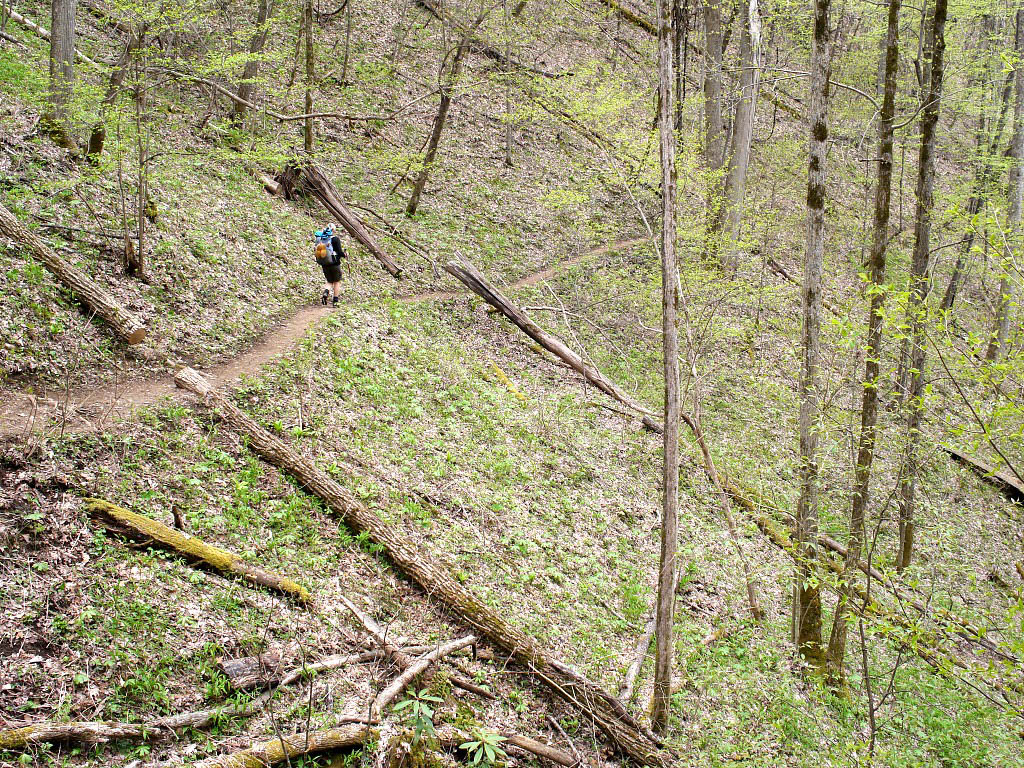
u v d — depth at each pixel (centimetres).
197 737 671
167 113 1998
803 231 2766
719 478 1473
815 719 1071
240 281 1537
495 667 912
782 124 3469
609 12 3638
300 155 2092
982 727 1150
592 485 1470
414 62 3000
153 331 1241
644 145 1734
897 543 1681
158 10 1302
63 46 1422
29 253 1159
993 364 718
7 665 647
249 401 1159
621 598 1195
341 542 980
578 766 837
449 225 2362
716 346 2111
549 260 2417
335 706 748
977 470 1948
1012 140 2311
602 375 1895
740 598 1341
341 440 1177
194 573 819
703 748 959
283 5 2677
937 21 1280
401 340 1627
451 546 1083
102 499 831
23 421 905
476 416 1476
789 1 2164
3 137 1401
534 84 2327
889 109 1124
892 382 1072
